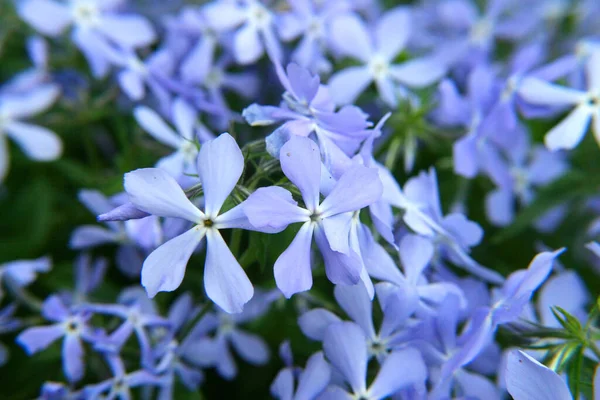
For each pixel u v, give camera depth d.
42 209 0.27
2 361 0.25
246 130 0.27
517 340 0.21
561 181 0.27
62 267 0.27
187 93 0.26
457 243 0.22
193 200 0.21
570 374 0.20
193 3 0.31
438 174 0.27
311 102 0.20
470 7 0.33
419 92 0.28
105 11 0.29
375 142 0.26
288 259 0.19
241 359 0.26
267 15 0.27
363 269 0.19
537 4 0.35
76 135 0.29
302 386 0.20
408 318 0.21
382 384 0.20
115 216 0.19
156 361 0.23
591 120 0.26
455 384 0.21
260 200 0.18
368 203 0.19
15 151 0.29
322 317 0.21
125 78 0.26
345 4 0.27
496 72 0.29
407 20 0.27
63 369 0.24
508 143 0.27
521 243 0.27
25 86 0.28
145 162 0.27
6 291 0.25
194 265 0.25
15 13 0.30
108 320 0.25
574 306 0.22
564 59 0.25
